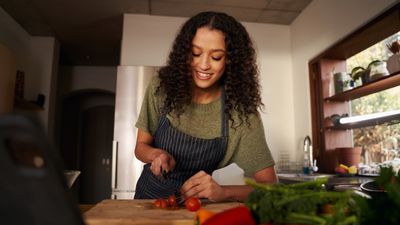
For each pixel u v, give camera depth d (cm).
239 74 116
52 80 384
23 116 25
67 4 307
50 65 381
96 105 582
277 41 338
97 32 374
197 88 119
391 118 198
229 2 298
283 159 313
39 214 29
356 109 254
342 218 49
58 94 491
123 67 281
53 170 27
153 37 323
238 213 53
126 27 322
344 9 235
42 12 324
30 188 28
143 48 320
